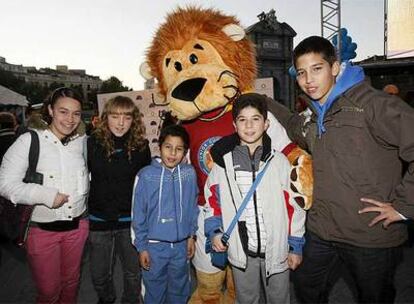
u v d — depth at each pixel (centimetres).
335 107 200
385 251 201
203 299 270
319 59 200
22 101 1177
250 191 219
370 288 206
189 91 254
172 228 256
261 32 2406
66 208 240
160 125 486
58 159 237
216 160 229
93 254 276
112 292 308
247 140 217
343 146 197
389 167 197
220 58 275
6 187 224
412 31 1259
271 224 217
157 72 305
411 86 1444
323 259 231
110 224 270
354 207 199
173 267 262
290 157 236
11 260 433
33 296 346
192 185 262
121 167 267
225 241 221
